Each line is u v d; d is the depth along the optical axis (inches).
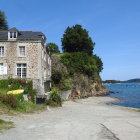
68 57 1894.7
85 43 2220.7
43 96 927.7
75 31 2201.0
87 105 1013.2
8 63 1071.6
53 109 770.8
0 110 543.2
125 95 1989.4
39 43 1074.1
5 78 1040.8
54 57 1852.9
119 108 918.4
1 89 850.8
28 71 1063.0
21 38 1076.5
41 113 635.5
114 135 339.0
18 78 984.3
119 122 478.3
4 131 352.8
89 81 1919.3
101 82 2304.4
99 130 377.7
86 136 330.3
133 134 347.6
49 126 410.0
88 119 530.0
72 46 2215.8
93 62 1958.7
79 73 1815.9
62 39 2289.6
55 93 932.0
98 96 1814.7
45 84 1224.2
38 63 1065.5
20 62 1067.9
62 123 450.3
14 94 705.6
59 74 1560.0
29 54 1070.4
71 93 1540.4
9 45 1079.6
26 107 664.4
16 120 465.7
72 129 383.9
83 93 1701.5
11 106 606.5
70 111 735.7
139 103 1272.1
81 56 1929.1
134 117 595.2
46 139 309.1
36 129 378.3
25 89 896.9
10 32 1091.9
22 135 330.6
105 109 840.3
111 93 2301.9
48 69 1430.9
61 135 335.0
